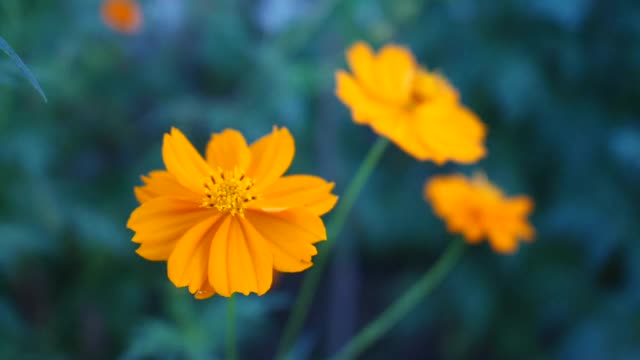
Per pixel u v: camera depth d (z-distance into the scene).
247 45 0.83
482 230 0.54
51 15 0.68
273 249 0.41
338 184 0.86
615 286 0.90
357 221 0.88
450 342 0.96
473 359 0.98
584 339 0.84
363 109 0.51
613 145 0.79
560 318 0.89
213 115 0.72
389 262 1.05
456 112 0.53
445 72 0.85
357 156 0.91
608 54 0.85
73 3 0.70
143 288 0.72
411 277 0.96
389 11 0.80
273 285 0.60
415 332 0.98
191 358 0.55
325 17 0.77
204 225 0.41
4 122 0.63
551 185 0.90
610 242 0.82
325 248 0.53
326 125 0.86
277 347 0.92
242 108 0.74
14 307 0.65
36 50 0.67
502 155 0.88
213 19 0.84
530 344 0.92
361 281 1.03
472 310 0.90
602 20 0.84
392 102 0.53
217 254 0.41
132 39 0.83
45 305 0.70
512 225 0.55
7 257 0.61
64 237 0.68
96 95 0.76
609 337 0.82
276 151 0.42
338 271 0.92
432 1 0.87
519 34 0.84
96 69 0.77
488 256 0.92
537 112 0.84
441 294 0.93
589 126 0.85
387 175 0.91
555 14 0.76
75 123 0.74
